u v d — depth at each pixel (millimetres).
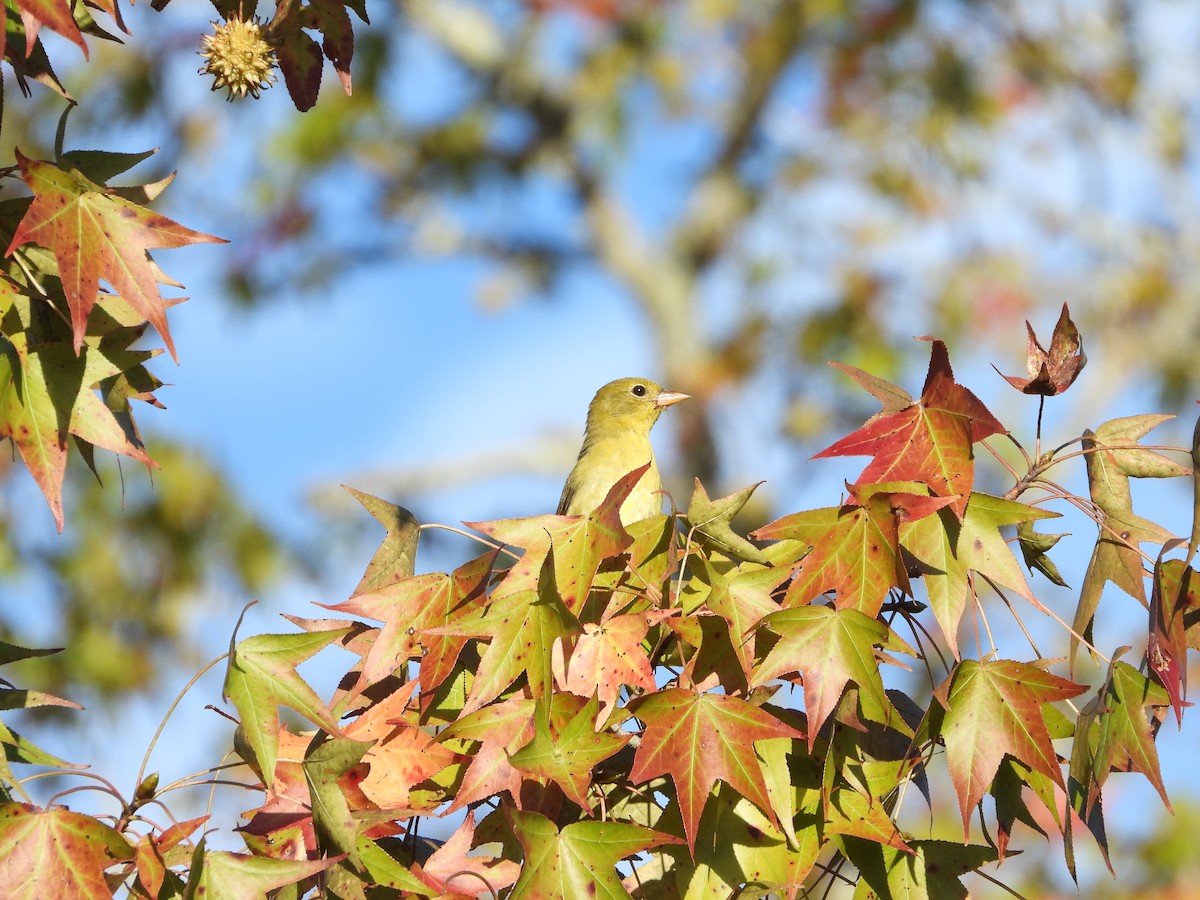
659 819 2922
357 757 2711
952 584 2875
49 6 2447
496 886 2816
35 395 2666
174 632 12031
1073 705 3125
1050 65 16391
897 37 16094
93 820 2500
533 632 2773
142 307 2580
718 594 2887
